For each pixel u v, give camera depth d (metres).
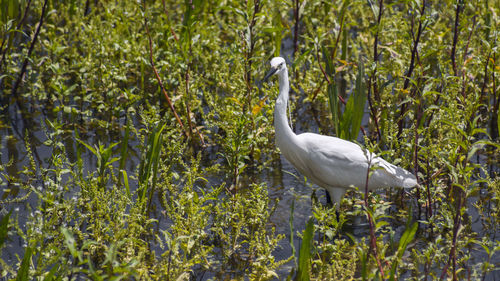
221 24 17.61
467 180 7.57
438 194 10.36
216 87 14.28
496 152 12.22
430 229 9.58
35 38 13.89
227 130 11.39
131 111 13.52
